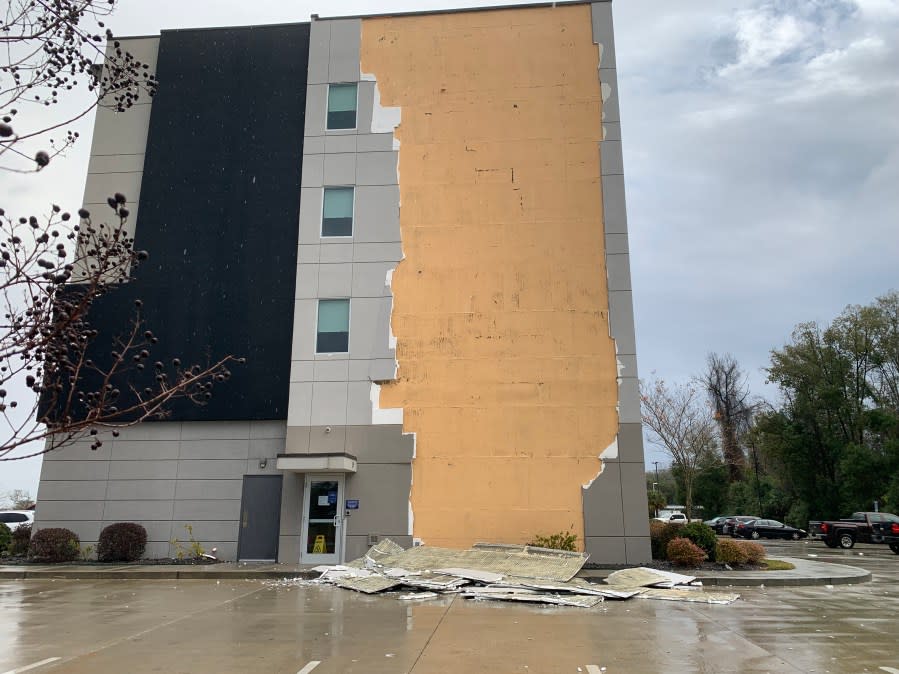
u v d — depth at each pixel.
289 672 6.71
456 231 18.98
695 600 11.80
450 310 18.50
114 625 9.41
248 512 18.47
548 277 18.44
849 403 44.22
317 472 17.83
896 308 44.97
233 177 20.59
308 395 18.31
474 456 17.50
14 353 3.42
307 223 19.52
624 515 16.73
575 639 8.33
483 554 15.28
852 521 31.05
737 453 51.62
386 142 19.83
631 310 18.02
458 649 7.74
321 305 18.94
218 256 20.03
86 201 20.70
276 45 21.48
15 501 35.56
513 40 20.08
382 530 17.33
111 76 5.44
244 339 19.36
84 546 18.48
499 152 19.38
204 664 7.05
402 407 18.00
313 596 12.45
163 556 18.34
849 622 9.67
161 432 19.06
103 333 19.30
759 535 39.47
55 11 4.53
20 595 12.76
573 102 19.48
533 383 17.80
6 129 3.33
